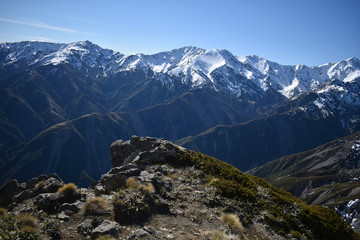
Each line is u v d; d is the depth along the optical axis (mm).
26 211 13711
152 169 22172
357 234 18844
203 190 19250
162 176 20594
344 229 18297
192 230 13680
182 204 16500
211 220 15188
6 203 16859
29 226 11477
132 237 11891
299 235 15719
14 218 12266
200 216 15414
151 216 14406
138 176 18688
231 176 22516
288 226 16500
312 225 17500
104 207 14109
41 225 12047
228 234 13891
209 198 17812
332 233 17438
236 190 19688
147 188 16266
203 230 13883
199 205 16844
